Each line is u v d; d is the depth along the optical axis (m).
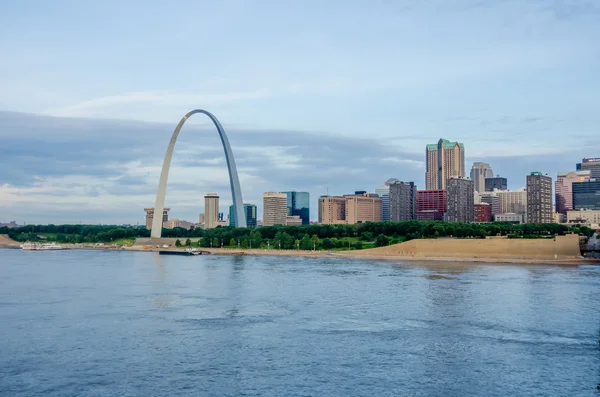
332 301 152.62
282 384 87.00
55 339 111.19
